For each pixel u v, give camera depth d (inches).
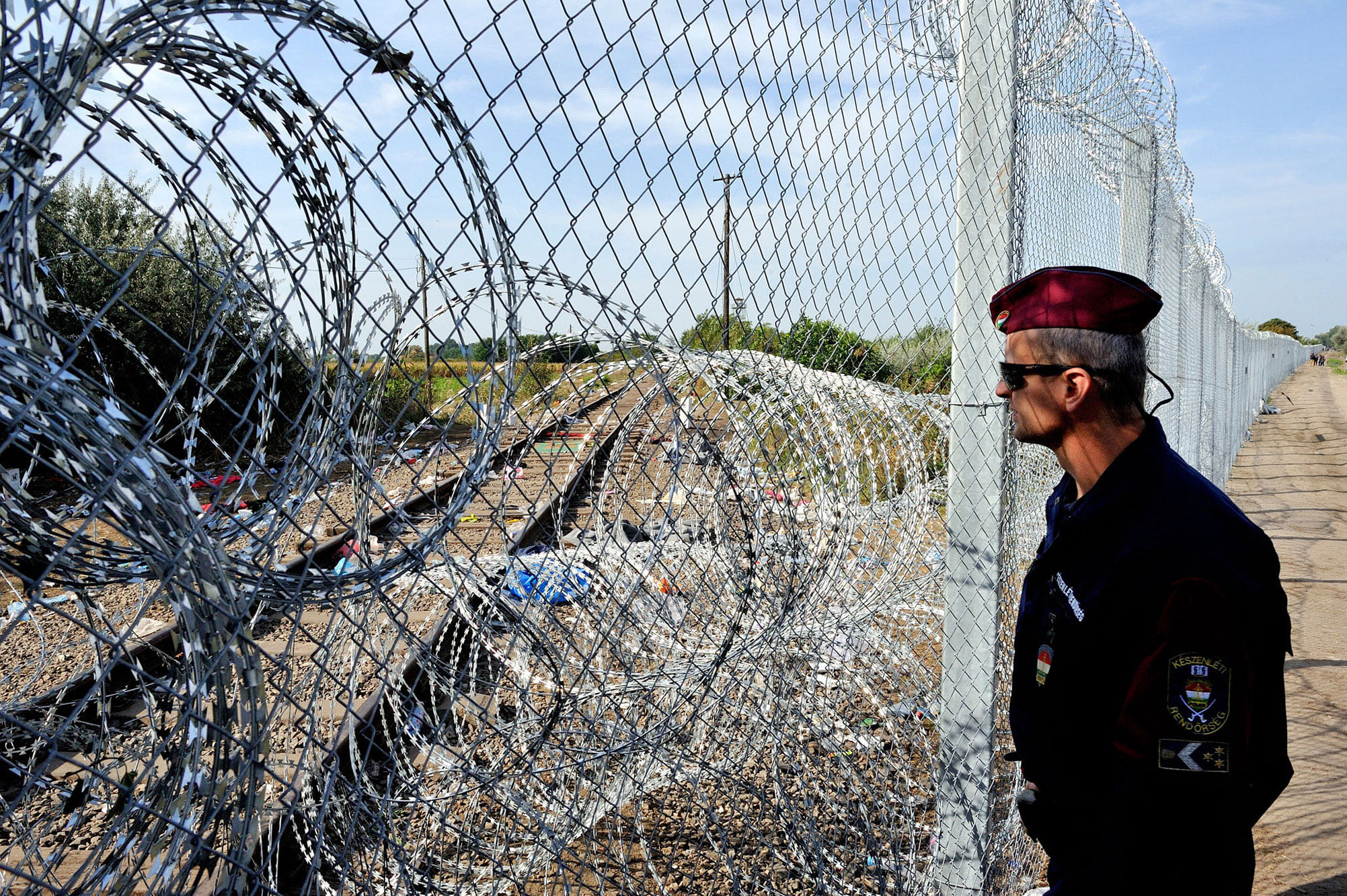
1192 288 321.4
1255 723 55.4
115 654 33.7
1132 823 54.7
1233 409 611.2
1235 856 53.3
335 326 39.3
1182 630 54.1
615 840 69.2
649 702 67.0
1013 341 68.5
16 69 29.6
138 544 32.6
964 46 98.5
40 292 31.4
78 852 66.5
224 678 36.4
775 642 77.8
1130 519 60.9
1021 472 136.3
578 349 50.8
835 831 99.4
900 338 85.4
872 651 108.0
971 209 99.4
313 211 39.8
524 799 65.6
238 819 36.6
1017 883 116.3
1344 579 307.7
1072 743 61.9
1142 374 64.7
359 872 56.3
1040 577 69.2
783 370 71.1
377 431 45.6
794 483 77.5
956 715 102.1
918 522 101.7
